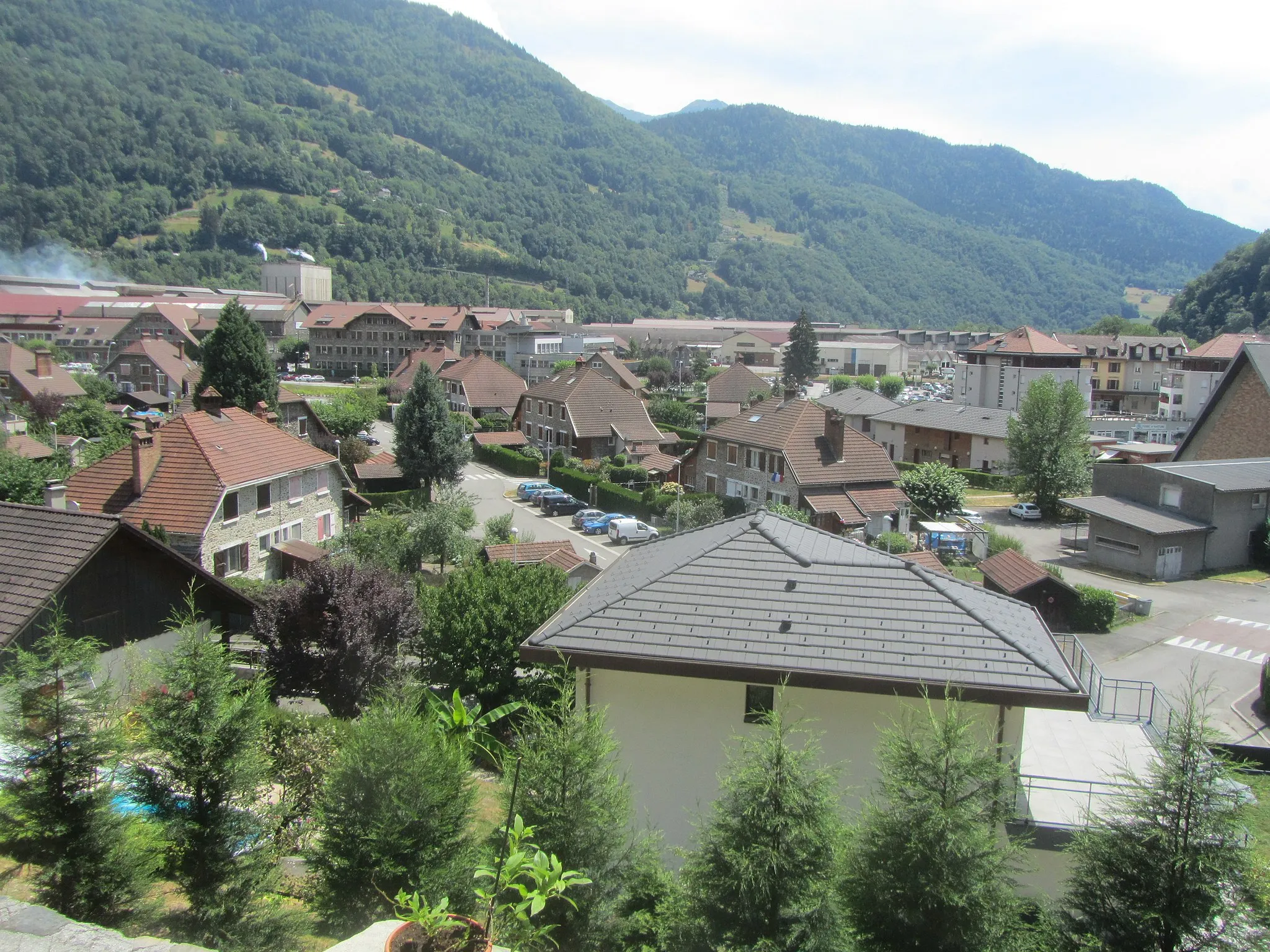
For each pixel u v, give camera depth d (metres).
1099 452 78.50
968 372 101.56
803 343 134.00
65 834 10.30
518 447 83.69
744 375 105.19
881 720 14.49
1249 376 55.78
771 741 10.09
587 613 15.77
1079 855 10.49
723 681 15.00
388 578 24.56
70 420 68.75
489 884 10.79
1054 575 40.06
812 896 9.59
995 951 9.45
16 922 6.46
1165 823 9.75
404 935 5.48
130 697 13.51
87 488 36.12
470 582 24.53
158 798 10.85
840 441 53.00
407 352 131.75
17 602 18.94
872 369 164.62
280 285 196.38
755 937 9.55
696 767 15.23
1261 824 16.91
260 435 40.81
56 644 10.88
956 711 10.45
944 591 15.92
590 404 77.56
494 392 97.94
